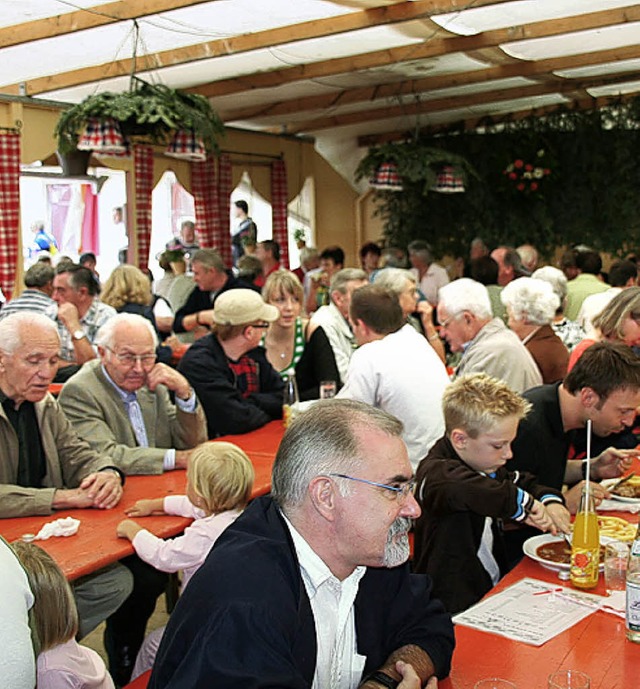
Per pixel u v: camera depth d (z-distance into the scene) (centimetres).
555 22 652
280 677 134
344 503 146
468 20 641
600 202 1004
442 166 912
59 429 284
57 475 280
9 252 747
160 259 800
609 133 992
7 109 746
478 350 335
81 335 464
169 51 656
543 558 217
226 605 138
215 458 235
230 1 543
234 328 370
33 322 264
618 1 609
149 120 526
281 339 430
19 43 575
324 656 153
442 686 162
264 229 1051
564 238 1023
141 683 205
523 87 934
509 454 225
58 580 182
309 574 150
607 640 176
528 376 332
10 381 264
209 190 945
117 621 296
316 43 684
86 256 830
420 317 560
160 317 562
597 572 202
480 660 169
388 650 167
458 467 223
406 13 582
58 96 764
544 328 377
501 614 188
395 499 148
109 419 306
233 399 364
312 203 1109
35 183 892
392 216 1090
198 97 575
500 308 554
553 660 168
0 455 263
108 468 277
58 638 182
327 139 1102
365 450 147
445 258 1080
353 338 462
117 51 644
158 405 327
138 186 858
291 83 820
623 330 343
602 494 258
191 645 137
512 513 218
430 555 226
